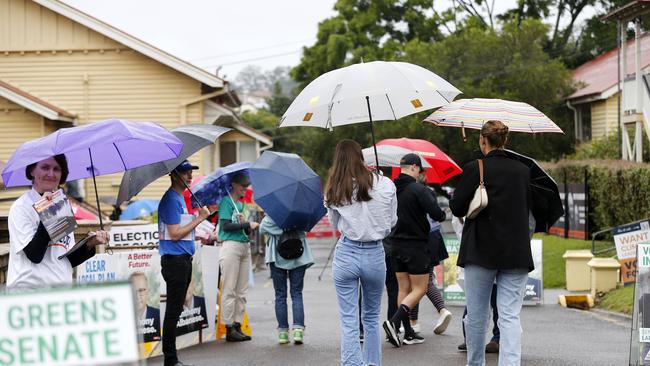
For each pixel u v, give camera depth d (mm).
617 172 22719
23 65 30266
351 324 8727
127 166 9125
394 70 9367
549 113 43312
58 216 7035
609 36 57031
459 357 10547
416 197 10859
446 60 45312
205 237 14375
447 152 43219
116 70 30156
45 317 4797
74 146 7453
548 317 14219
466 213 8289
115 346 4777
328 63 59125
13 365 4777
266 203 11281
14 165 7203
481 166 8219
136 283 10852
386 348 11250
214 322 12156
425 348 11219
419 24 60344
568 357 10383
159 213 9633
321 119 10117
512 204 8133
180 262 9680
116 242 12359
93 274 10531
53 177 7402
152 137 8227
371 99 10219
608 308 15016
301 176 11398
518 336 8109
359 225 8594
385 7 59906
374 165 12156
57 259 7254
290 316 15109
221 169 11938
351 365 8672
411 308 11172
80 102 30188
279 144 77062
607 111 40219
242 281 12203
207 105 30094
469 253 8219
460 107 10367
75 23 30188
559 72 43344
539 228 8836
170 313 9719
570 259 18359
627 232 16266
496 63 44312
